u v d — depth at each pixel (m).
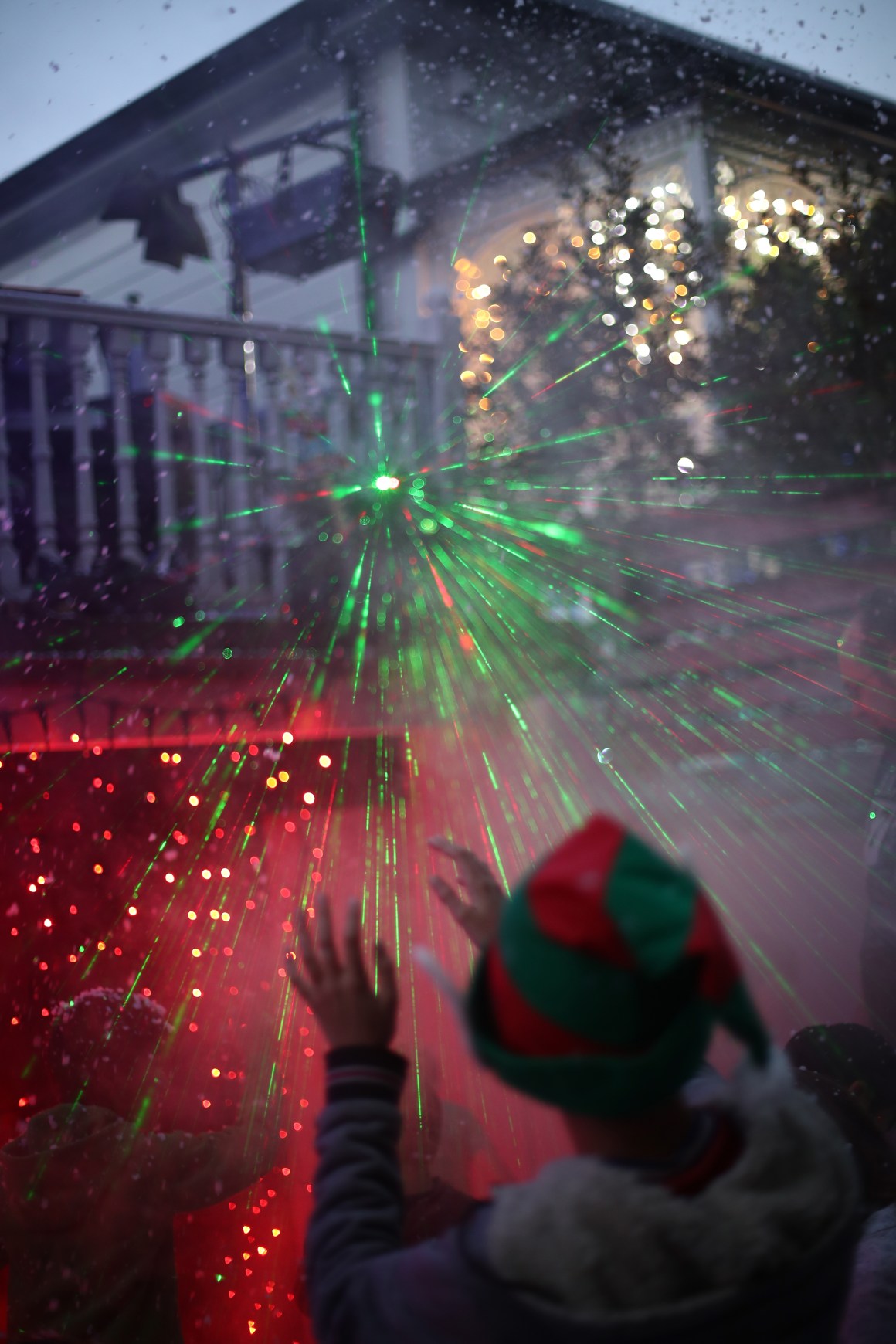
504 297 6.66
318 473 5.42
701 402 6.12
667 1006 0.92
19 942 3.82
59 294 5.30
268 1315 2.63
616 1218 0.95
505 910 0.98
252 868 4.50
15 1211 2.15
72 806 4.06
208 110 9.19
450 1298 0.98
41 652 4.18
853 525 6.09
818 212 6.04
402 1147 1.91
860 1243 1.72
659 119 7.50
